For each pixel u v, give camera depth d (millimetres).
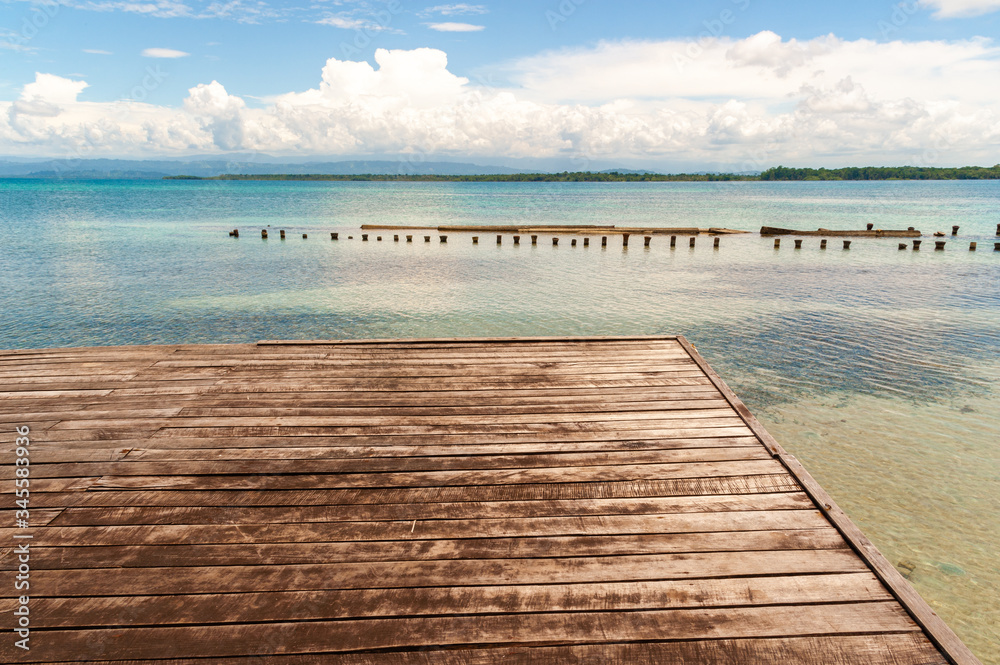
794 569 3508
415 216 50344
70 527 3883
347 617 3123
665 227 38312
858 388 10375
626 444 5094
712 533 3861
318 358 7301
